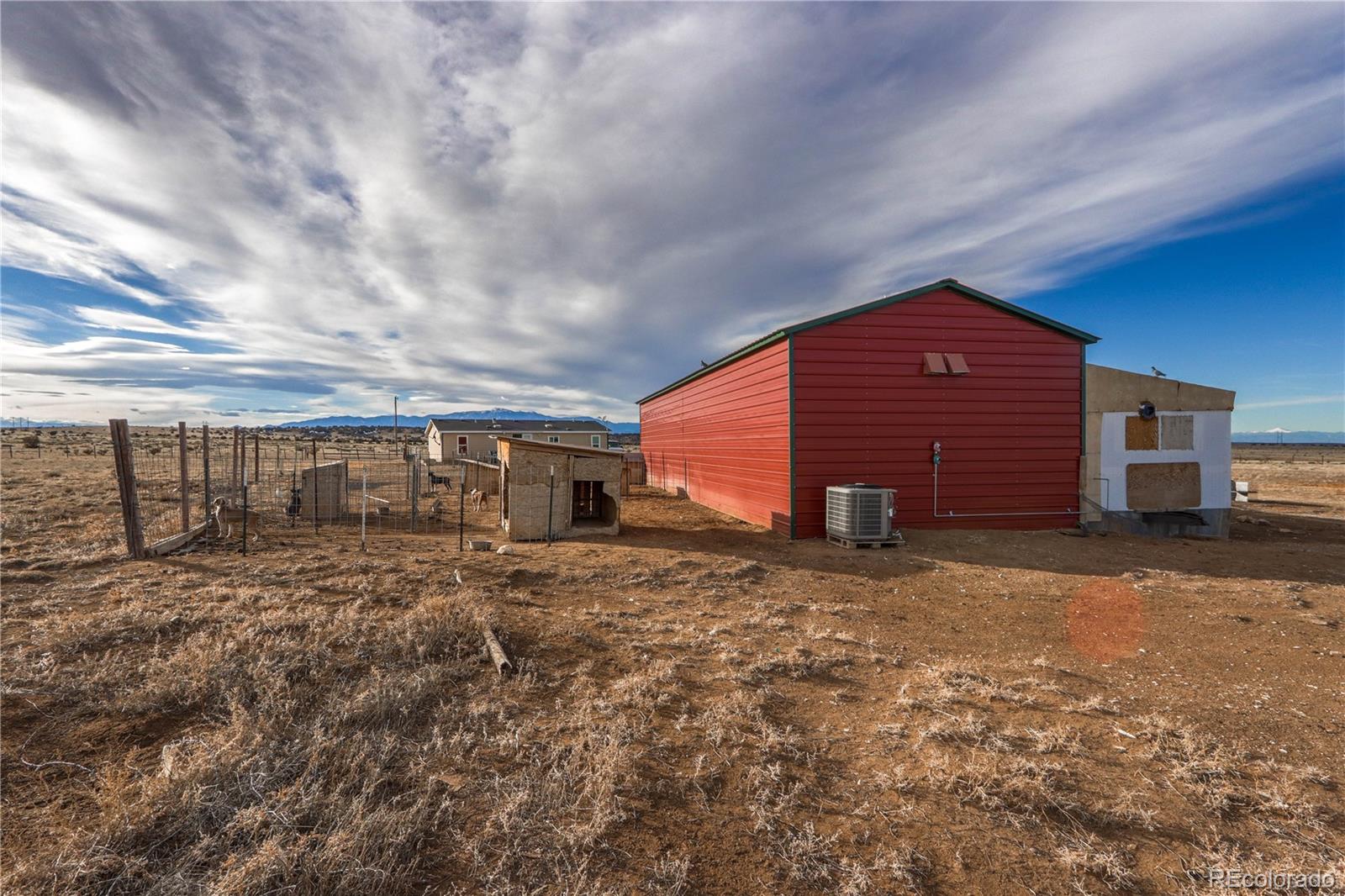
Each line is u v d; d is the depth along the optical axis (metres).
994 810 3.19
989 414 12.20
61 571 7.62
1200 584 8.18
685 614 6.73
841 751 3.81
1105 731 4.07
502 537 11.80
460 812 3.07
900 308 11.91
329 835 2.80
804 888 2.65
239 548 9.46
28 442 42.72
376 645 5.17
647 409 28.05
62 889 2.45
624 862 2.76
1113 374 12.77
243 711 3.79
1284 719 4.28
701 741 3.86
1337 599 7.46
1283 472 36.19
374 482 23.61
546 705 4.32
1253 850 2.91
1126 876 2.72
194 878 2.52
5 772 3.27
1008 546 10.70
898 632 6.29
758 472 13.47
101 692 4.14
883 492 10.55
